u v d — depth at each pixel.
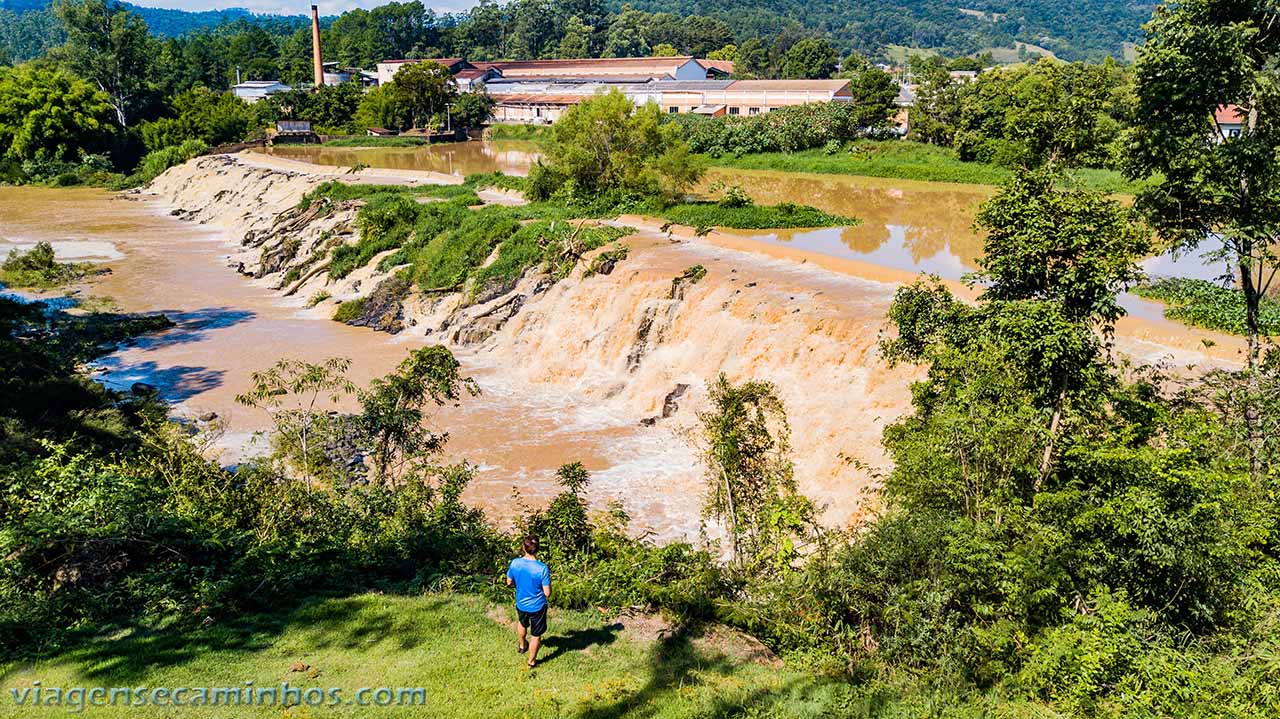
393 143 129.88
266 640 15.09
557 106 153.25
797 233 57.47
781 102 140.25
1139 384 20.47
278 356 43.91
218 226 81.31
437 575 18.53
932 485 17.28
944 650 14.87
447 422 35.47
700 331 38.69
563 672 14.51
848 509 27.34
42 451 27.42
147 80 142.62
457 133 140.62
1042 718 13.41
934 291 20.66
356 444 25.91
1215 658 14.22
